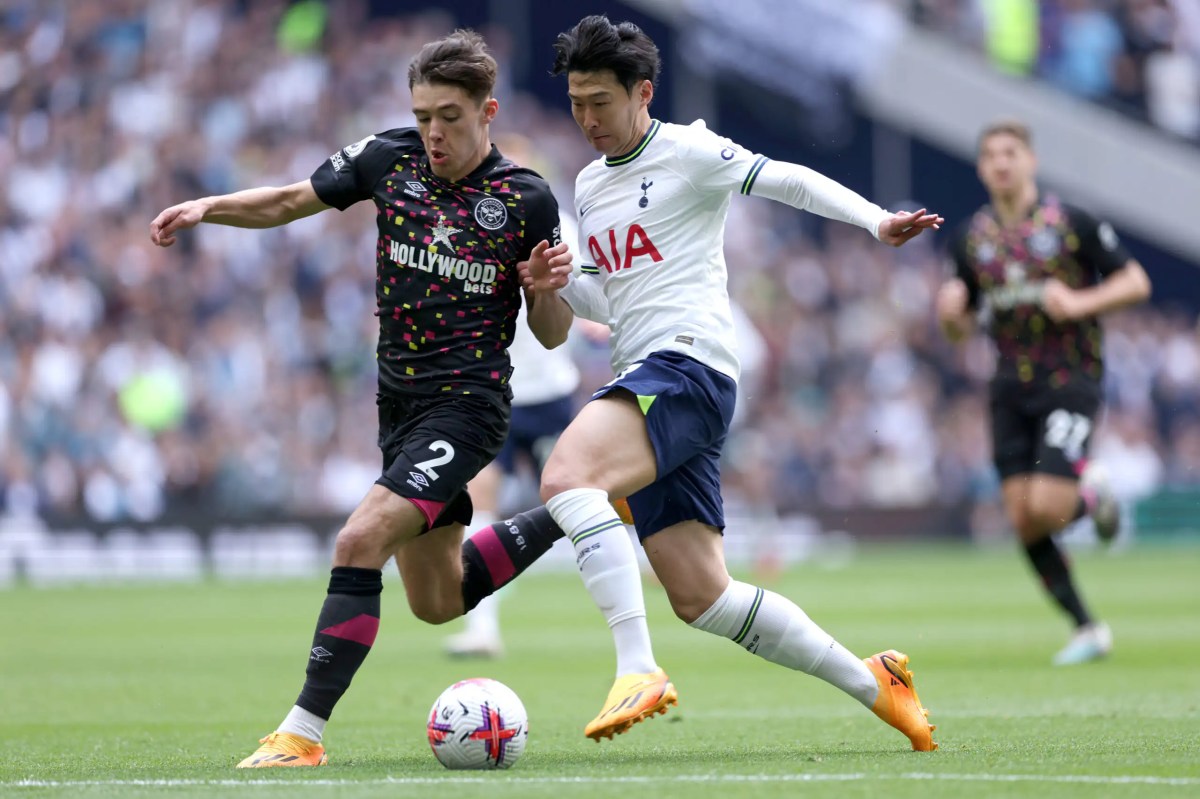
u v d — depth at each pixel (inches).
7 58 3329.2
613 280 791.1
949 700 1060.5
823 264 3767.2
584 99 770.2
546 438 1520.7
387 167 800.3
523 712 714.8
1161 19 4205.2
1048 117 4148.6
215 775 693.9
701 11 4133.9
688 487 761.0
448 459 765.9
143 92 3334.2
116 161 3257.9
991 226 1392.7
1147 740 809.5
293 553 3031.5
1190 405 3937.0
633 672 717.3
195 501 3009.4
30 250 3102.9
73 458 2938.0
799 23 4153.5
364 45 3535.9
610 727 698.2
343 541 751.7
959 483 3668.8
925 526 3612.2
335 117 3432.6
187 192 3267.7
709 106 4205.2
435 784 644.1
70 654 1539.1
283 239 3201.3
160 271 3117.6
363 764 739.4
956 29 4170.8
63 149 3248.0
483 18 3966.5
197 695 1173.1
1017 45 4168.3
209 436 3029.0
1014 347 1389.0
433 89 763.4
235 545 3004.4
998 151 1373.0
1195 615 1915.6
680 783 642.2
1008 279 1379.2
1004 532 3663.9
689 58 4146.2
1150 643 1540.4
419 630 1925.4
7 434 2920.8
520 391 1503.4
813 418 3609.7
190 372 3046.3
